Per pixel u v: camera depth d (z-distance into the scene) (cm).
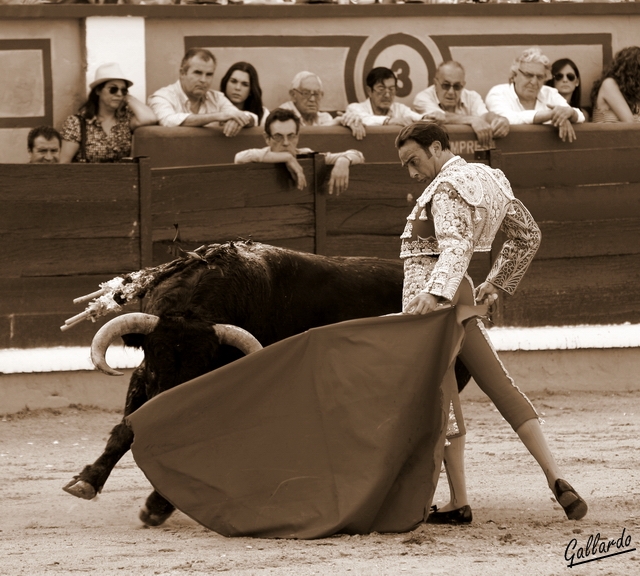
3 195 2436
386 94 2762
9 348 2456
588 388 2803
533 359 2769
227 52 2764
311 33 2814
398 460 1198
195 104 2659
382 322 1223
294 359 1225
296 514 1195
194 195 2542
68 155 2591
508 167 2728
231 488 1215
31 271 2459
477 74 2917
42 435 2233
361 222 2623
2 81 2628
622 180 2797
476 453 1927
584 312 2783
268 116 2583
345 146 2695
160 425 1214
